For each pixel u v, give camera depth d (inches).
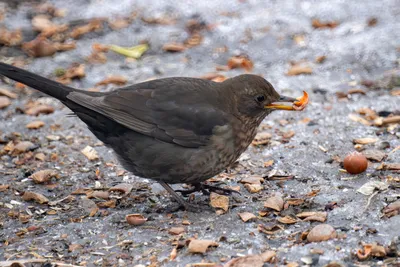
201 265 352.5
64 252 380.8
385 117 549.3
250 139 432.8
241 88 421.4
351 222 387.2
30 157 505.0
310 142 511.5
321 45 686.5
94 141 529.7
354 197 418.9
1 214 426.9
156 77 636.7
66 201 442.0
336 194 425.1
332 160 480.1
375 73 631.2
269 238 378.9
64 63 661.9
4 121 563.8
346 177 453.1
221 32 714.8
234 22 732.0
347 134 522.3
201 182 458.0
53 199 446.3
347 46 681.6
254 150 503.5
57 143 526.3
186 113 410.3
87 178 474.3
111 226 406.0
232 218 406.9
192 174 418.9
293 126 541.0
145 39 703.1
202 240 368.5
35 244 390.3
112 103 411.2
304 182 451.2
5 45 684.7
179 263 359.3
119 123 410.0
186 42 699.4
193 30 719.7
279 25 725.3
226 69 649.0
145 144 414.0
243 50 685.3
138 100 415.8
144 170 424.2
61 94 415.5
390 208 395.2
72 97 407.8
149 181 469.4
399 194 416.2
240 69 648.4
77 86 626.2
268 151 501.4
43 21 718.5
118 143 422.0
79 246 385.1
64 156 506.6
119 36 707.4
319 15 741.3
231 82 426.6
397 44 677.9
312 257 352.5
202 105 414.3
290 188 444.5
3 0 761.0
